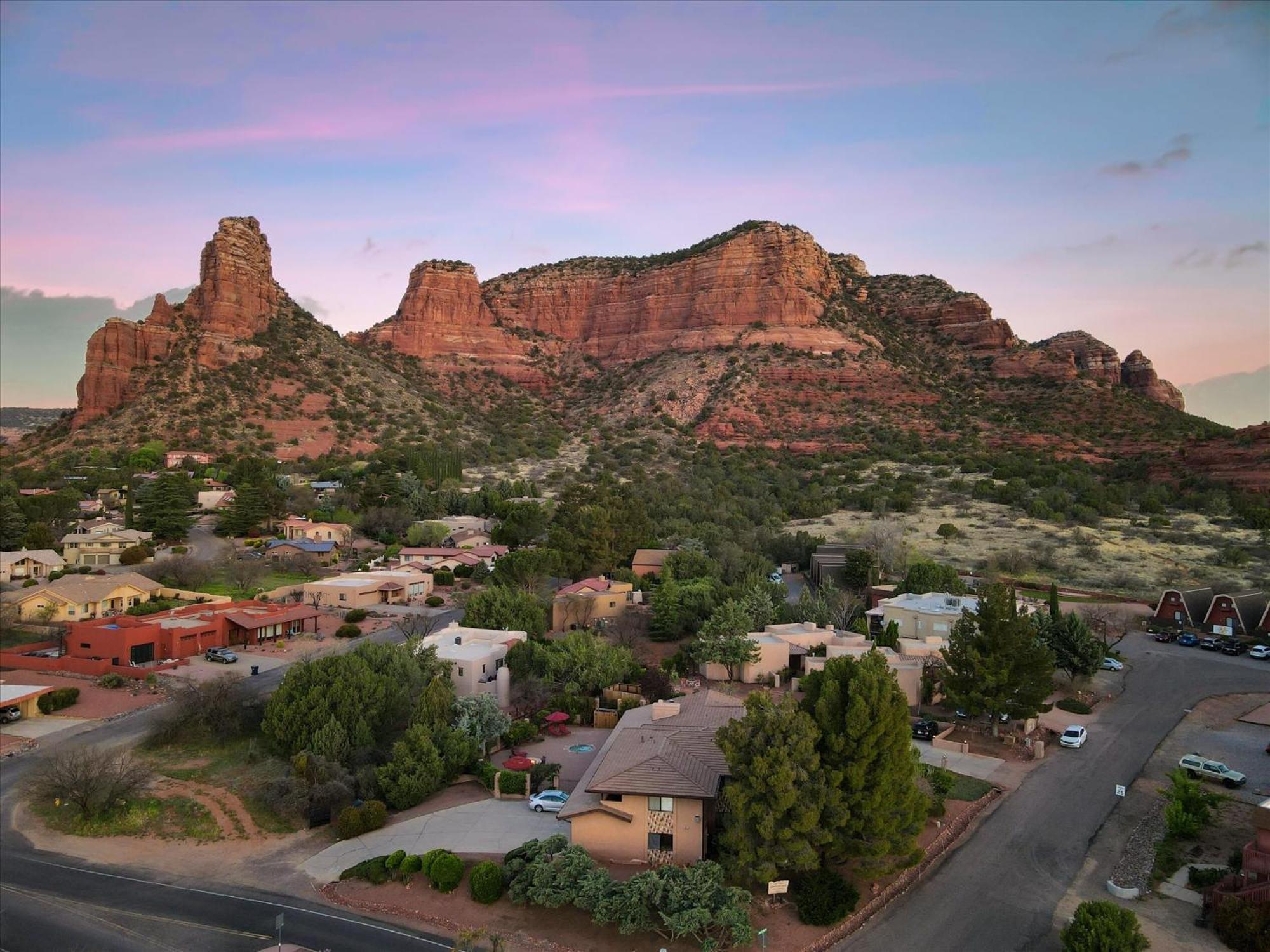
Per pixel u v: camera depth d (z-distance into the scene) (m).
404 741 44.88
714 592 76.06
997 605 51.66
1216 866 36.09
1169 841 38.75
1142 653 72.62
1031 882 35.50
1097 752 50.16
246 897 34.41
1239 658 71.38
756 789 32.88
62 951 30.61
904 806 34.19
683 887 30.73
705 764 36.97
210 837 39.69
